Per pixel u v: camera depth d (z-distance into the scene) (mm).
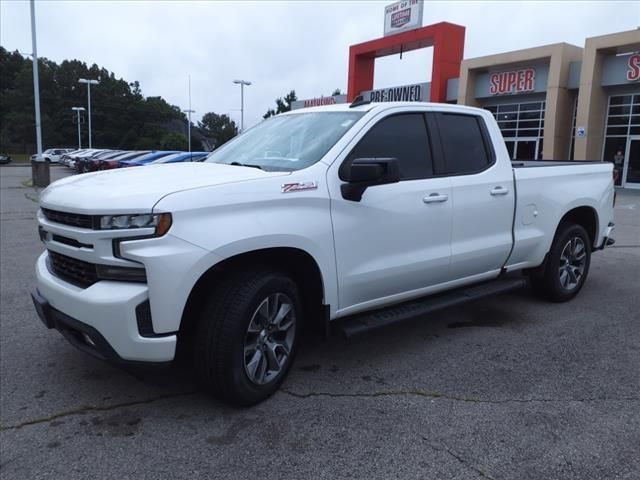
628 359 4227
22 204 15039
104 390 3652
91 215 2982
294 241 3383
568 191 5465
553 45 22969
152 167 4047
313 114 4438
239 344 3225
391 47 28438
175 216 2943
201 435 3107
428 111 4418
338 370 3990
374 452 2949
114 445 3008
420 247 4188
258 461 2865
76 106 106938
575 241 5699
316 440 3062
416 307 4270
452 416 3330
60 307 3230
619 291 6180
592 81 21953
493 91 25781
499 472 2781
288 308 3543
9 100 103062
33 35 22984
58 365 4039
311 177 3559
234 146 4590
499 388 3711
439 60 26078
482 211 4613
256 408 3418
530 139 25656
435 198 4215
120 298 2910
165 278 2904
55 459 2879
